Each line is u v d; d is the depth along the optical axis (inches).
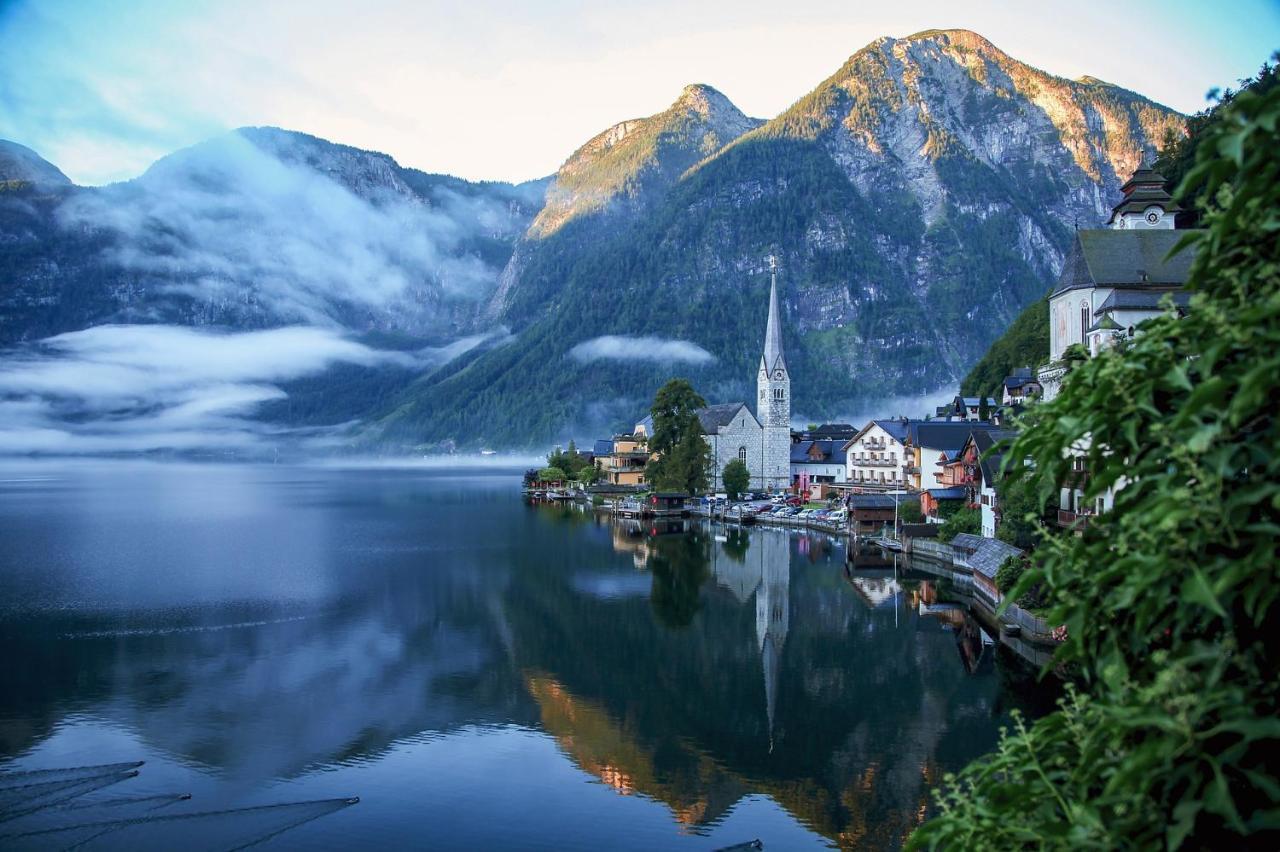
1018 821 600.1
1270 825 474.9
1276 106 487.5
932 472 5536.4
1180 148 4729.3
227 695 2353.6
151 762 1899.6
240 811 1681.8
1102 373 569.0
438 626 3154.5
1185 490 503.8
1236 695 491.5
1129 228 3545.8
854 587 3865.7
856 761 1921.8
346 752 1973.4
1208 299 561.0
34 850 1517.0
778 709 2249.0
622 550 5157.5
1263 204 511.8
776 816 1689.2
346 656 2748.5
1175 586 534.6
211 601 3555.6
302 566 4483.3
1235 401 474.6
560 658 2738.7
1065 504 2982.3
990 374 7012.8
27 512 7805.1
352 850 1535.4
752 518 6899.6
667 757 1958.7
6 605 3442.4
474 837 1593.3
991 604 3048.7
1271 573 492.1
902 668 2564.0
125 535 5910.4
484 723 2172.7
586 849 1553.9
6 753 1942.7
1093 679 634.2
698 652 2792.8
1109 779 555.8
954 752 1955.0
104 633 3002.0
